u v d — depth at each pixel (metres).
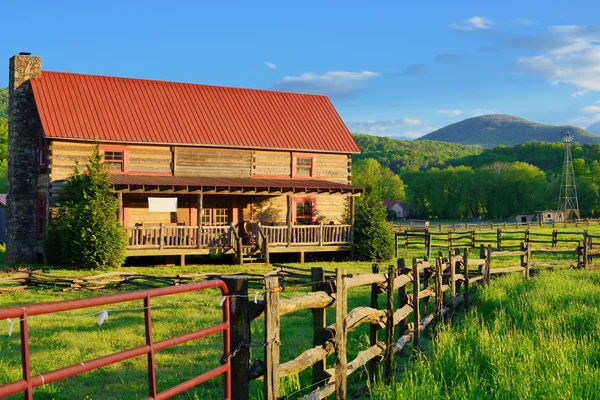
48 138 28.30
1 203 44.44
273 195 32.81
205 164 31.94
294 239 30.94
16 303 17.72
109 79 33.41
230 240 29.44
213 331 5.93
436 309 13.07
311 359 7.02
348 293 19.59
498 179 148.50
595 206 138.12
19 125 31.16
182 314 15.90
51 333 13.40
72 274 23.80
